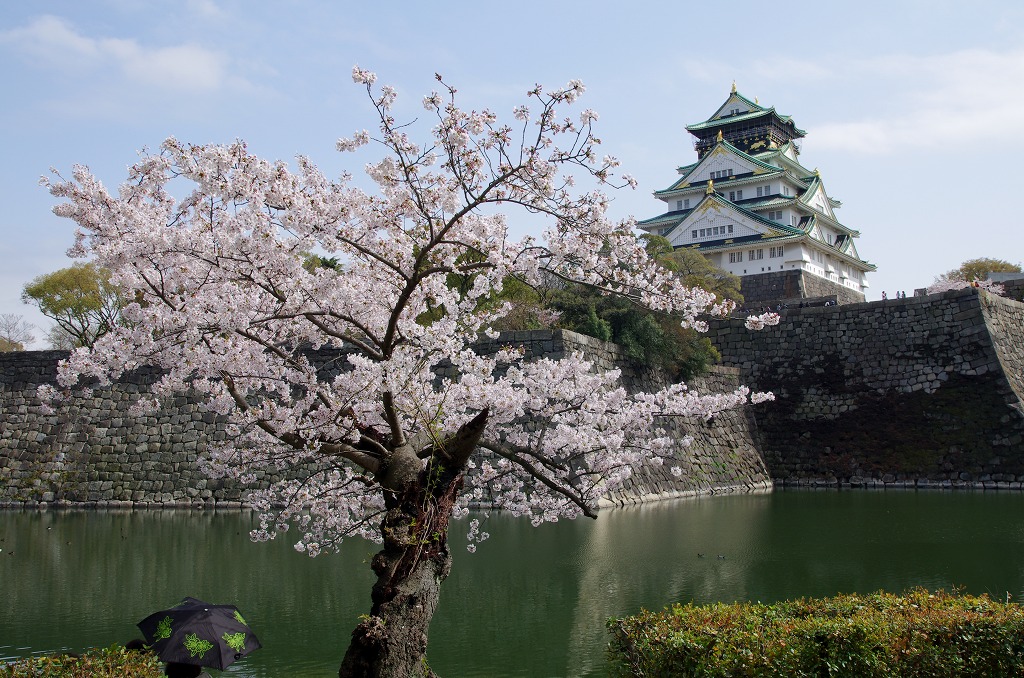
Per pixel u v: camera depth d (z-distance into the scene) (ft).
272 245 22.38
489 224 25.40
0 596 39.17
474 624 33.81
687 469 87.30
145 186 23.38
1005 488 88.28
